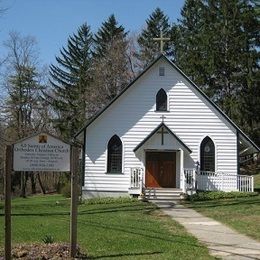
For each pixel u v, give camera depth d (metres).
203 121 34.81
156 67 35.00
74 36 69.94
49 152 12.38
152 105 34.81
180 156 34.34
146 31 68.06
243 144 36.34
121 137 34.66
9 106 57.84
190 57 57.06
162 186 34.53
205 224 20.02
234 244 15.12
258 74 54.22
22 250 12.34
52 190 67.00
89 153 34.66
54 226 18.52
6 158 11.59
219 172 34.44
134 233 16.66
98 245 14.05
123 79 61.56
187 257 12.55
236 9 56.41
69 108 65.69
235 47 55.41
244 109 54.56
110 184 34.41
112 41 66.19
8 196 11.48
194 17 65.44
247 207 26.06
